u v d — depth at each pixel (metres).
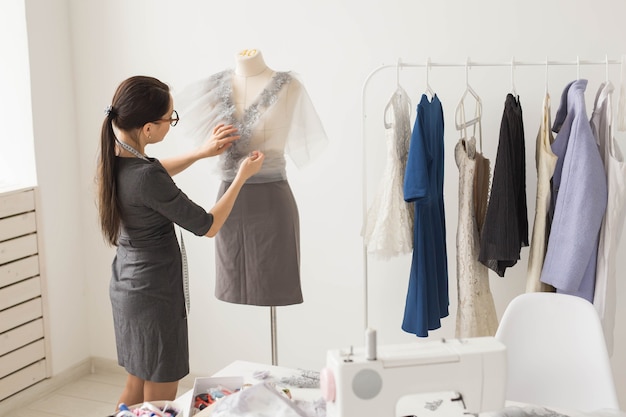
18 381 3.46
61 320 3.71
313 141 2.67
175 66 3.50
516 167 2.60
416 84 3.08
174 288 2.42
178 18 3.45
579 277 2.40
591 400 2.09
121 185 2.30
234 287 2.81
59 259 3.68
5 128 3.53
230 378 1.89
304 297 3.45
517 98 2.61
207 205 3.54
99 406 3.50
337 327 3.42
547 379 2.14
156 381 2.42
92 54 3.64
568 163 2.41
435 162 2.64
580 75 2.85
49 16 3.53
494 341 1.49
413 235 2.70
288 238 2.76
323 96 3.25
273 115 2.62
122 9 3.55
